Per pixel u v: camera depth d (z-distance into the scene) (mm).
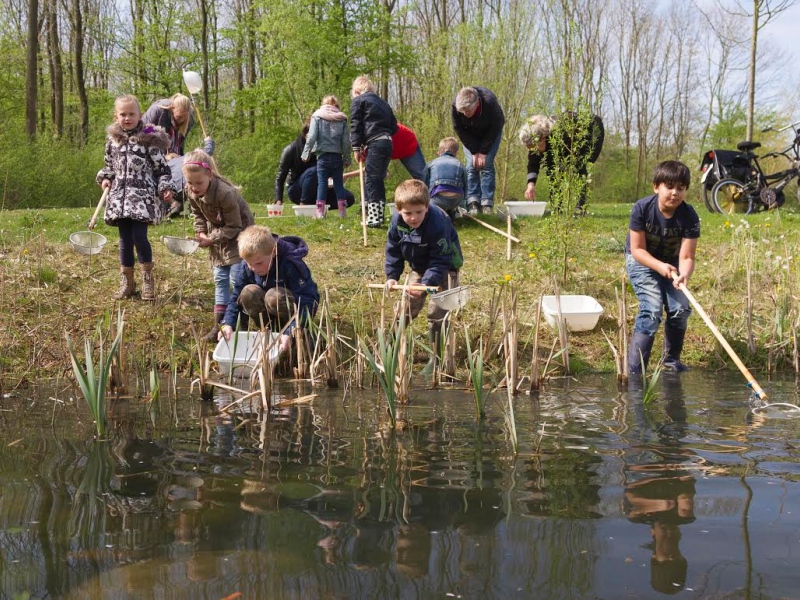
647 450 3031
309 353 4828
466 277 6973
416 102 24156
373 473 2713
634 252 5082
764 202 11484
